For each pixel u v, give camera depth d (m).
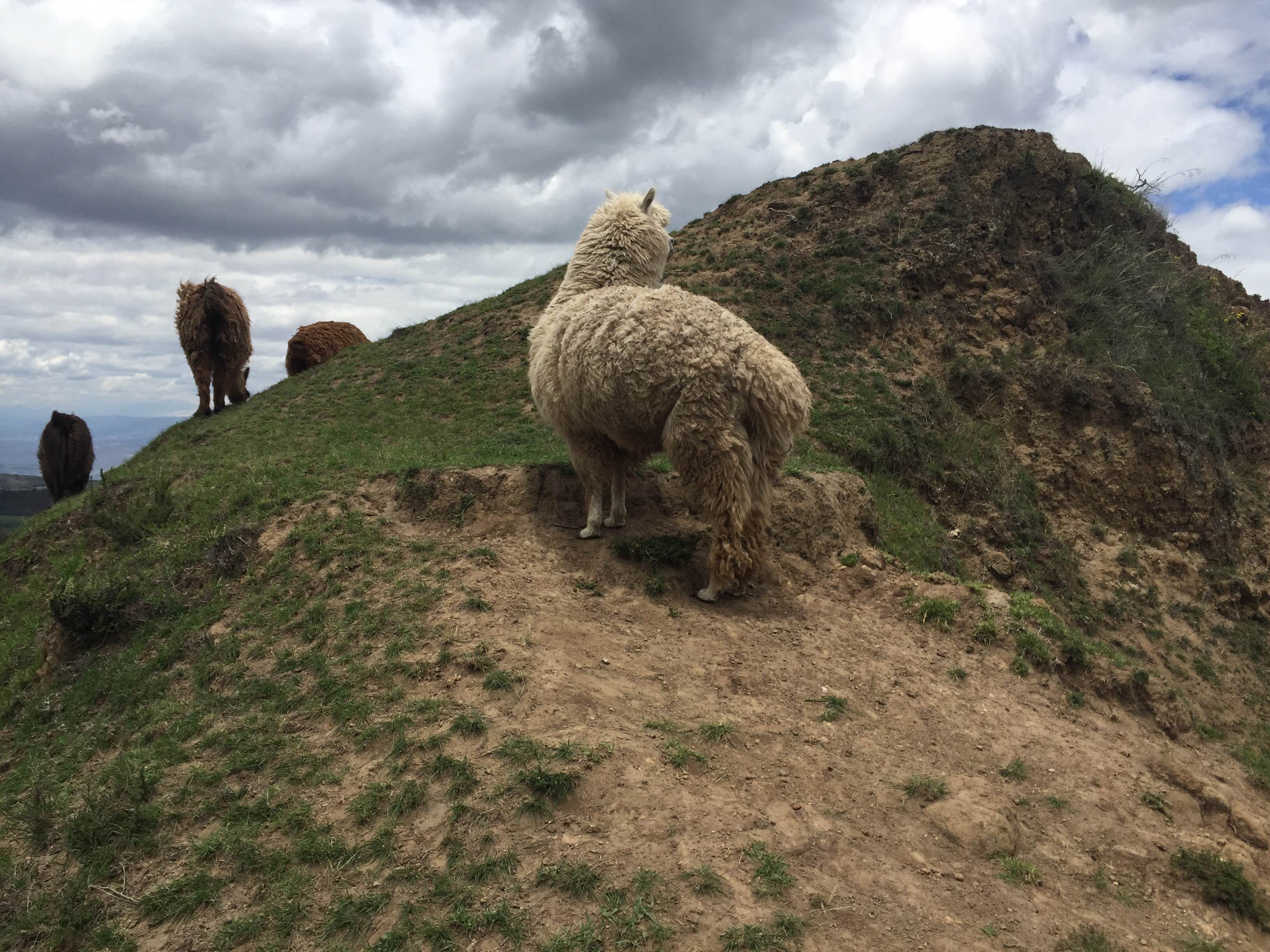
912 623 7.16
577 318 6.59
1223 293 23.47
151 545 8.74
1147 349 18.02
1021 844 4.41
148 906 4.02
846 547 8.59
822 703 5.59
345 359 19.84
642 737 4.78
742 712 5.30
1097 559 14.55
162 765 5.13
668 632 6.22
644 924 3.47
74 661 7.29
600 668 5.54
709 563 6.47
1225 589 15.07
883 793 4.64
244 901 3.97
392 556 7.20
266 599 7.10
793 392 6.12
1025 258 18.78
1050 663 6.82
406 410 15.34
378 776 4.57
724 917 3.54
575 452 7.16
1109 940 3.75
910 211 19.27
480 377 16.42
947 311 17.55
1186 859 4.38
